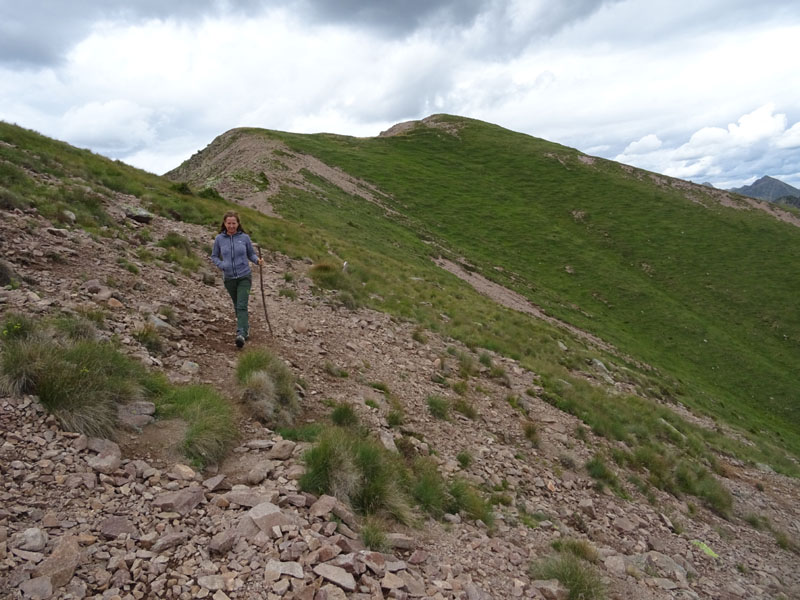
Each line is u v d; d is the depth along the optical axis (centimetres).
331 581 400
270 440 652
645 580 716
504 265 5841
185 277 1255
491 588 523
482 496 798
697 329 5184
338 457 594
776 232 7619
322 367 1018
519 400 1364
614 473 1153
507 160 9875
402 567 476
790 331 5378
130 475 491
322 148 8494
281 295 1452
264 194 4391
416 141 10500
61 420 519
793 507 1659
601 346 3962
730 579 891
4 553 354
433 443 916
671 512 1123
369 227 4672
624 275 6156
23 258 933
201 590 367
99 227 1346
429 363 1359
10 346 569
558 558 628
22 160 1659
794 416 4097
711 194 9062
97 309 821
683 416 2558
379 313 1700
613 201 8369
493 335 2184
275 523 455
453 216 7019
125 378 630
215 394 692
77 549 377
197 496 482
